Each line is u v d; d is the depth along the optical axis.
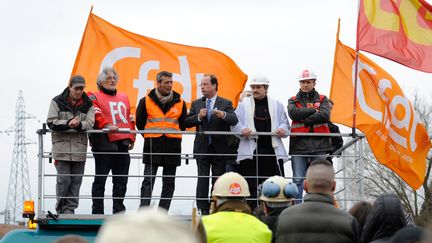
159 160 16.45
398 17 18.83
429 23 18.80
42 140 15.84
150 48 19.30
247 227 9.66
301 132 16.83
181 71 19.42
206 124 16.72
